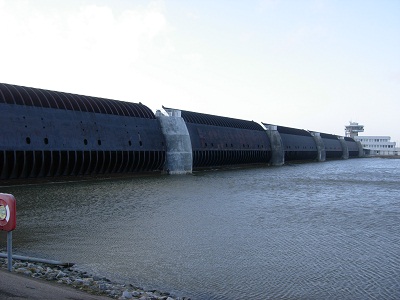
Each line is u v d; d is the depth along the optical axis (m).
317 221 22.34
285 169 77.25
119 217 22.91
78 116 45.31
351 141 168.12
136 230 19.53
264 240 17.72
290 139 105.25
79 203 27.89
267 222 21.95
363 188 41.41
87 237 17.94
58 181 42.47
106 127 48.28
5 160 36.69
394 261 14.56
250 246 16.66
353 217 23.69
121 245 16.59
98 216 23.12
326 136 138.62
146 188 38.09
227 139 75.06
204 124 71.12
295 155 106.44
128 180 46.47
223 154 72.44
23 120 39.06
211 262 14.35
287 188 40.59
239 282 12.27
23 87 42.97
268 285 12.02
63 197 30.80
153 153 54.56
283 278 12.66
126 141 50.41
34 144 39.19
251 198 32.25
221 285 11.99
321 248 16.39
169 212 24.86
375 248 16.42
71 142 43.06
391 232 19.52
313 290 11.61
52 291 9.03
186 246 16.58
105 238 17.78
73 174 44.16
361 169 79.56
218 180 49.09
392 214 24.88
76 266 13.61
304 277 12.75
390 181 50.34
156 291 11.27
